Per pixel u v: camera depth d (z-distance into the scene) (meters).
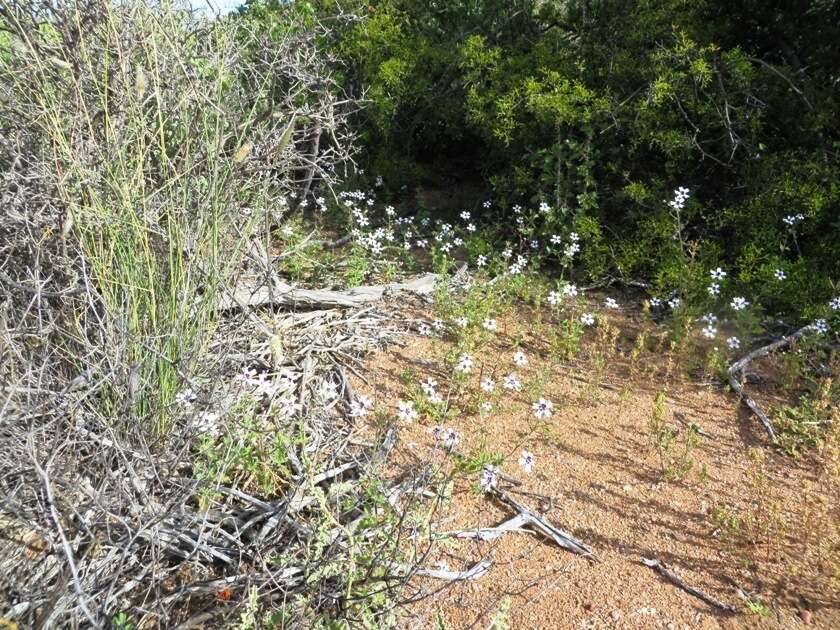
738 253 5.46
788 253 5.42
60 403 2.46
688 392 4.12
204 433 2.80
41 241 2.49
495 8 7.23
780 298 5.00
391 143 7.46
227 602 2.28
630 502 3.13
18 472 2.26
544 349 4.48
